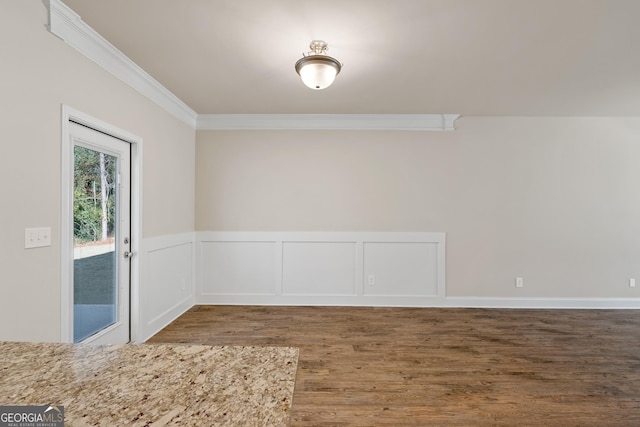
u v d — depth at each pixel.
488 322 3.34
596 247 3.86
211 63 2.57
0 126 1.54
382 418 1.78
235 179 3.98
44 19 1.77
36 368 0.73
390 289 3.93
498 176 3.91
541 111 3.74
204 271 3.96
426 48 2.34
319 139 3.95
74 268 2.13
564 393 2.03
